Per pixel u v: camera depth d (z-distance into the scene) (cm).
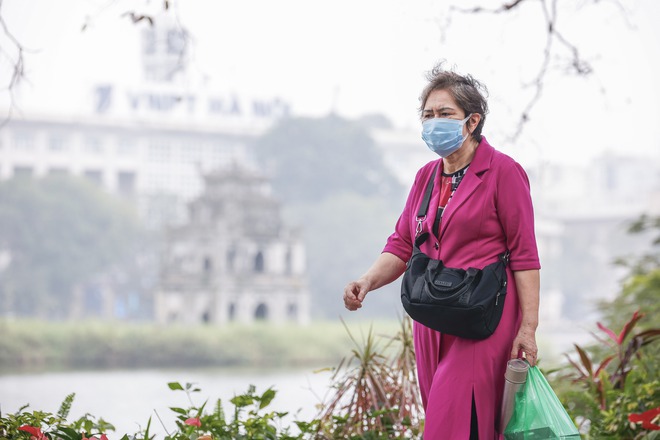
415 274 571
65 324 9144
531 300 568
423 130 581
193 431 668
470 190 579
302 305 10450
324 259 15125
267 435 714
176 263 10519
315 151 17038
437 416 566
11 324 8794
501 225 579
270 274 10406
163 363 8838
